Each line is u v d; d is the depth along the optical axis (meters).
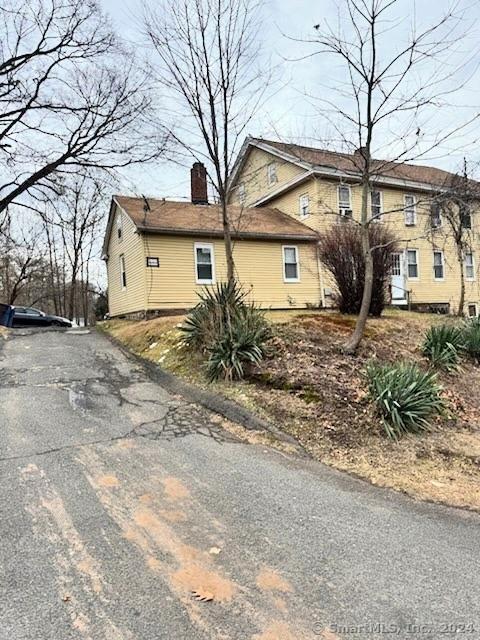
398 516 3.26
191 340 7.56
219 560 2.65
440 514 3.33
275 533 2.96
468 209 14.26
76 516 3.14
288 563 2.63
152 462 4.12
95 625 2.12
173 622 2.14
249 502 3.40
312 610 2.22
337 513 3.28
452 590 2.39
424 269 18.83
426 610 2.23
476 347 7.81
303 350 7.01
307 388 5.73
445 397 6.00
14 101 15.48
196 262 14.70
